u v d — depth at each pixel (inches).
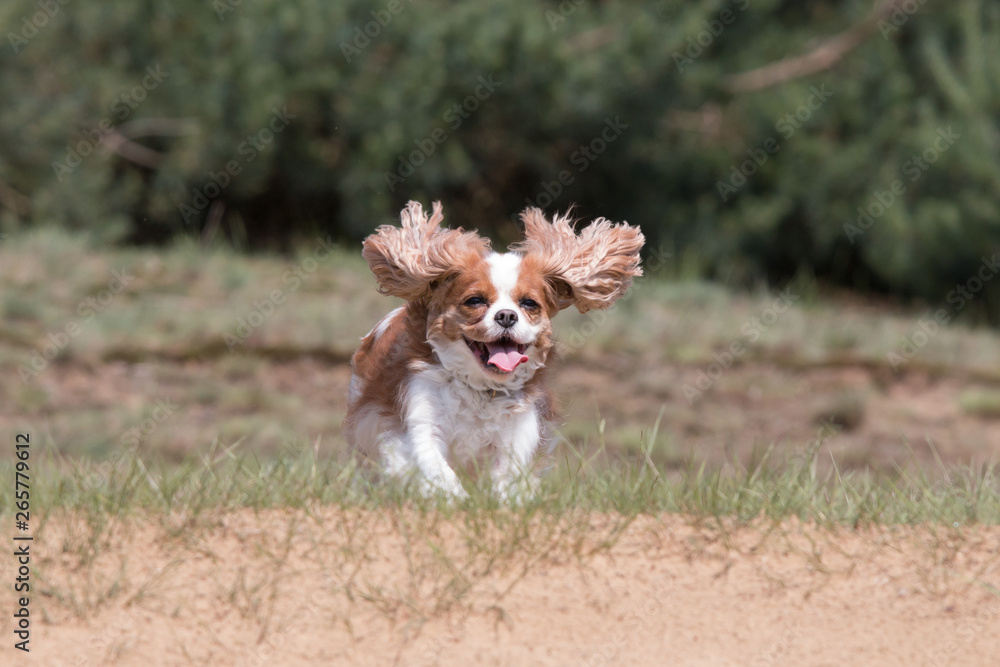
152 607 205.8
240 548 219.0
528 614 208.2
